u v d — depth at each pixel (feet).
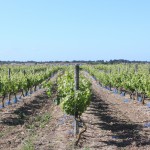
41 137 48.70
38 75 144.87
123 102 97.50
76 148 42.45
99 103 94.22
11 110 75.82
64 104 49.57
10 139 47.57
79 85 54.49
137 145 44.62
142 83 91.35
